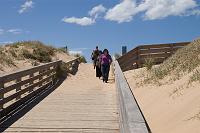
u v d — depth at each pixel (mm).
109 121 9336
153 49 27609
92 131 8273
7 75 10219
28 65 25797
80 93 15055
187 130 8578
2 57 23750
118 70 11125
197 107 9555
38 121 9391
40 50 30859
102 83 19359
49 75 17953
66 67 23172
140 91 15734
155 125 10188
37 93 14461
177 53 19406
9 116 10039
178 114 9938
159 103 12203
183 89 12039
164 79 15453
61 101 12758
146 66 20734
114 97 13812
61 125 8914
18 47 30109
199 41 17938
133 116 3686
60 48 38688
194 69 13742
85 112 10633
